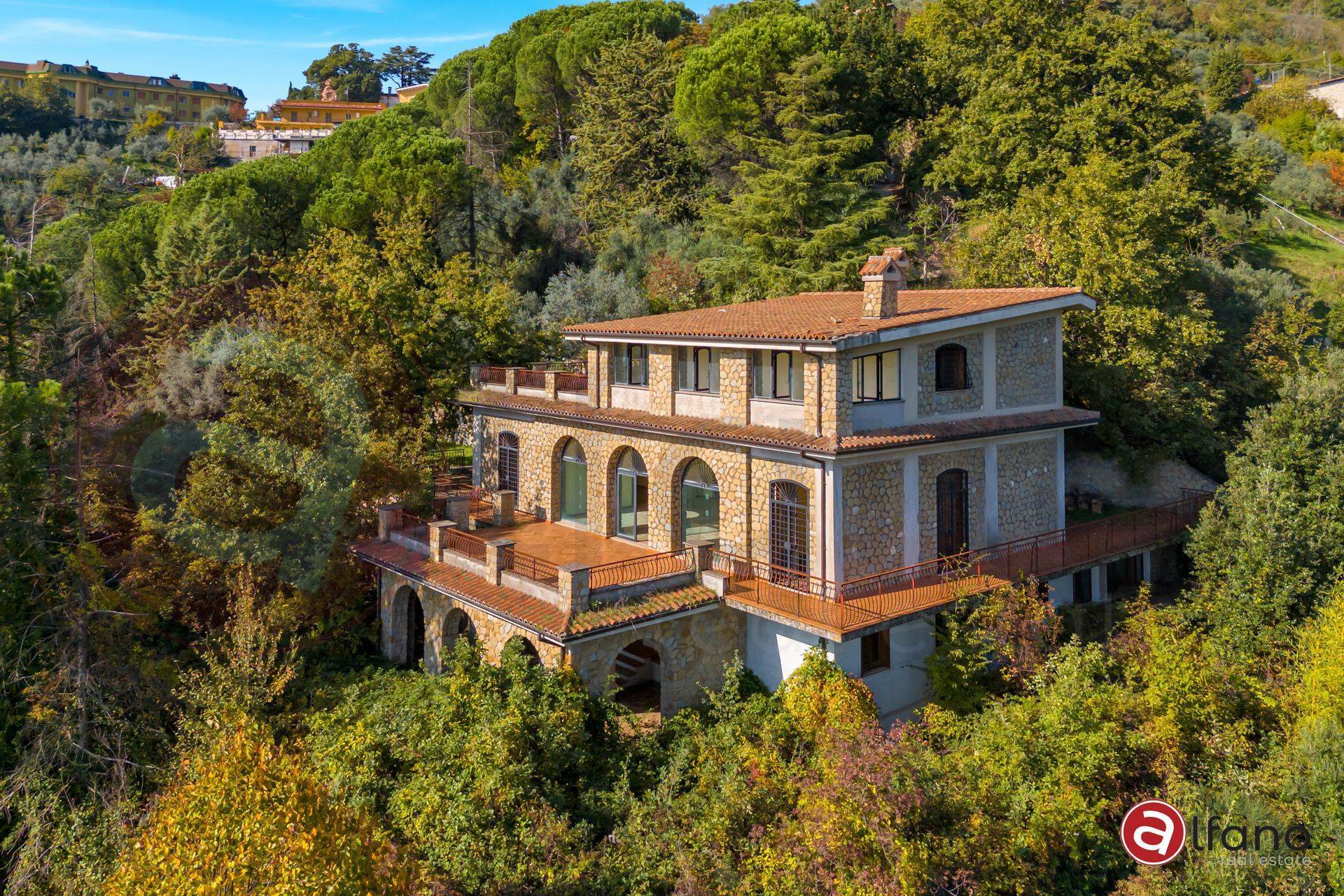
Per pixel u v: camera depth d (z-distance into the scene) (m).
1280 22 111.62
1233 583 22.70
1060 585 25.36
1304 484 24.55
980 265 34.97
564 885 14.70
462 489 33.25
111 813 18.45
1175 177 37.34
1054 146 42.78
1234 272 41.78
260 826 12.34
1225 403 34.25
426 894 13.72
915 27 66.75
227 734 16.67
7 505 19.97
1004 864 14.94
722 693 19.80
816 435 20.22
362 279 32.78
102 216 58.03
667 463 24.31
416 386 33.09
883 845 13.61
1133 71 43.72
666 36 70.44
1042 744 17.09
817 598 19.94
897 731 16.98
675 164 54.69
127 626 23.08
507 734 16.59
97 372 27.19
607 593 19.67
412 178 48.25
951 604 20.38
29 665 20.91
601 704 18.73
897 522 21.55
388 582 24.78
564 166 59.53
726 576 20.73
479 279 45.75
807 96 45.94
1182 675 18.23
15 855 19.06
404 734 18.62
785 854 14.18
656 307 44.16
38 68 131.12
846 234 40.50
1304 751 16.84
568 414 26.75
